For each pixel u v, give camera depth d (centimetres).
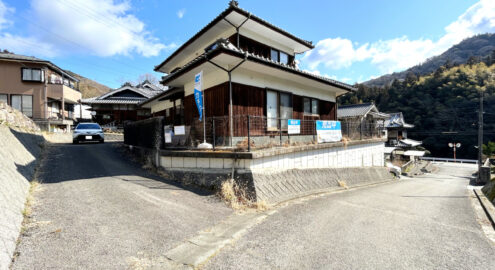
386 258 289
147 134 797
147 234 315
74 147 1126
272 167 607
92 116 2280
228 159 559
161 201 450
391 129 3166
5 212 292
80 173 629
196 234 332
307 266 261
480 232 412
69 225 322
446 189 1062
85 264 239
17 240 273
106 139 1775
